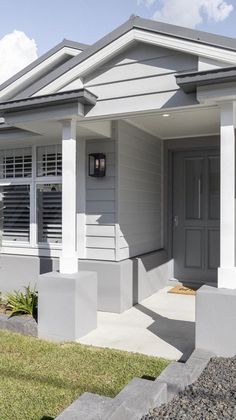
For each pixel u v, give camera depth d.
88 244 5.61
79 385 3.13
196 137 6.73
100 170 5.43
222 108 3.76
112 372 3.37
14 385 3.14
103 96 4.42
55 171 6.13
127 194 5.72
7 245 6.42
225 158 3.74
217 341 3.53
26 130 5.25
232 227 3.71
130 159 5.80
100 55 4.34
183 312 5.34
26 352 3.86
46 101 4.36
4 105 4.59
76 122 4.71
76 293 4.23
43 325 4.35
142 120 5.34
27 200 6.39
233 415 2.46
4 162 6.60
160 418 2.39
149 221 6.61
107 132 5.32
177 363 3.11
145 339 4.25
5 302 5.44
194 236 6.94
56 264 5.82
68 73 4.52
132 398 2.40
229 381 2.96
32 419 2.64
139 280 5.88
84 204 5.63
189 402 2.62
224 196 3.73
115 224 5.43
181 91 4.03
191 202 6.96
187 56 4.04
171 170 7.07
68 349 3.94
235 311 3.46
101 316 5.15
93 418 2.11
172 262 7.12
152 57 4.19
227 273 3.69
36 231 6.23
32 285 6.01
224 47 3.79
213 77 3.52
